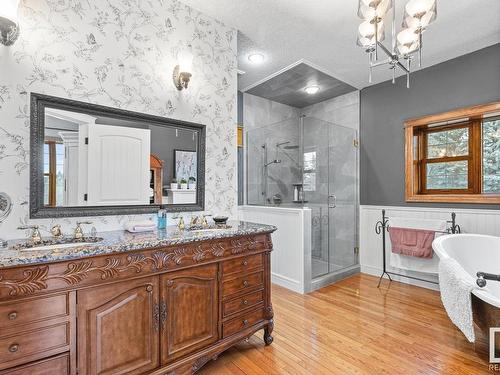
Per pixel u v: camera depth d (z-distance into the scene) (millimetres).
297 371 1728
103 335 1302
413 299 2867
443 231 2887
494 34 2537
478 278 1745
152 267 1463
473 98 2850
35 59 1565
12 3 1407
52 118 1625
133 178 1936
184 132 2197
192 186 2238
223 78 2430
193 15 2230
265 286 2047
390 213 3549
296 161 3564
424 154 3354
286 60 3041
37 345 1139
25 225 1523
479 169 2908
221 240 1780
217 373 1723
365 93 3818
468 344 2002
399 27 2400
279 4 2148
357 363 1800
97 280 1284
